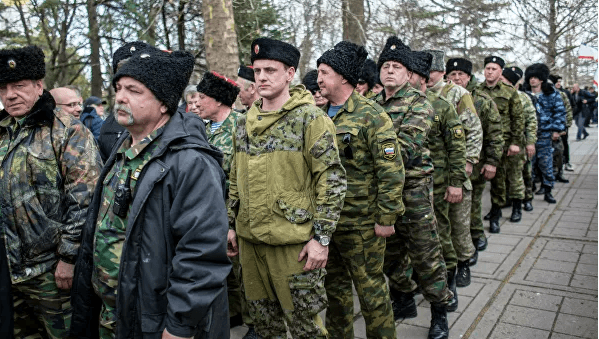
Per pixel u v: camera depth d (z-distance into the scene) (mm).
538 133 7312
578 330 3303
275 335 2570
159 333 1750
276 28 7582
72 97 4516
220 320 1987
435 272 3205
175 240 1781
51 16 11562
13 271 2391
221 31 5070
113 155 1946
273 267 2381
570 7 10812
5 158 2406
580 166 10562
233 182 2629
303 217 2316
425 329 3457
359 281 2773
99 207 1930
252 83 4094
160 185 1762
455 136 3678
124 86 1771
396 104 3262
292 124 2336
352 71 2779
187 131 1839
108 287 1851
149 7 7113
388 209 2668
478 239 4891
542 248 5141
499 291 4055
